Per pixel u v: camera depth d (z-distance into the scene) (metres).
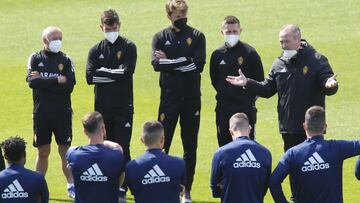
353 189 43.69
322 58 38.72
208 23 78.94
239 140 33.12
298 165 32.62
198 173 46.62
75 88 63.94
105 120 43.06
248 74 42.09
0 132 54.81
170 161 32.34
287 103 39.00
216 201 42.62
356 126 54.16
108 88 42.59
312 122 32.81
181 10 42.62
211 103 60.00
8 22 82.38
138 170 32.16
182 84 42.78
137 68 67.69
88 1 89.12
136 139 52.66
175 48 42.91
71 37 76.25
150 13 83.12
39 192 32.47
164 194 32.22
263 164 32.88
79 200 33.09
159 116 43.41
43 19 83.00
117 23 42.44
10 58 71.62
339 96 60.16
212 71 42.59
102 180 32.78
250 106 42.12
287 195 42.97
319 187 32.59
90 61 42.94
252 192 32.81
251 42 72.88
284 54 38.91
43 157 43.84
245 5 84.62
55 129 43.28
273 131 53.75
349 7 81.88
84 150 32.94
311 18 79.19
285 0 85.69
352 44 71.62
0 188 32.03
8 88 64.25
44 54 43.12
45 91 42.75
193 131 43.38
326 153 32.59
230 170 32.75
